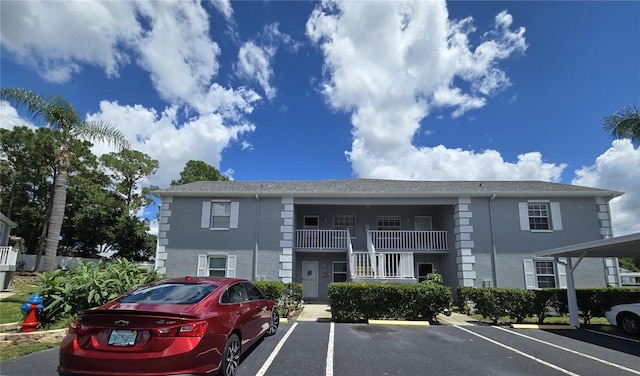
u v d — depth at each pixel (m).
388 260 14.55
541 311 10.82
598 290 11.36
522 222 15.62
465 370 5.80
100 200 30.39
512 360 6.46
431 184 18.69
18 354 6.28
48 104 15.54
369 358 6.41
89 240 32.41
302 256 18.08
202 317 4.37
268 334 8.14
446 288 10.86
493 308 10.65
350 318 10.63
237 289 6.06
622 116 14.66
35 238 30.97
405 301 10.75
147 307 4.49
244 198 16.56
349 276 15.23
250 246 16.05
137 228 31.98
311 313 12.48
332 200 16.36
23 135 27.77
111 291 9.06
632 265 31.55
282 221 16.25
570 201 15.74
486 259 15.28
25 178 29.02
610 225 15.41
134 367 3.88
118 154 32.56
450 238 16.56
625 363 6.34
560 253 10.87
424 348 7.29
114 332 4.08
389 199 16.28
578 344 7.91
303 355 6.52
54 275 8.95
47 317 8.34
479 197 15.91
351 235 18.12
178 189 17.08
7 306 10.98
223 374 4.71
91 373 3.93
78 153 30.00
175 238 16.27
